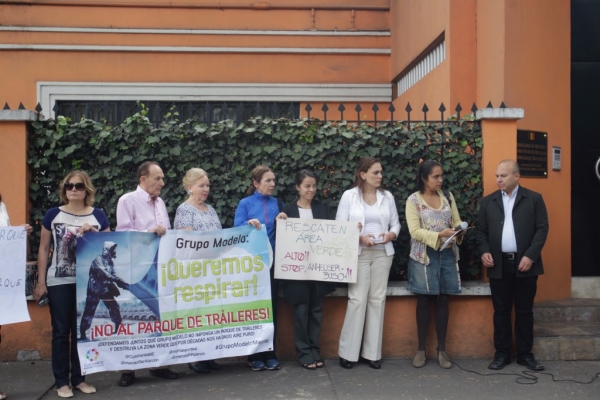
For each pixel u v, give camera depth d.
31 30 11.57
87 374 5.58
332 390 5.23
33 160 6.07
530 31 7.12
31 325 6.02
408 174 6.30
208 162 6.22
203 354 5.45
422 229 5.69
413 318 6.17
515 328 5.90
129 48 11.76
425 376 5.59
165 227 5.43
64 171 6.17
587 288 7.27
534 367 5.74
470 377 5.56
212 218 5.63
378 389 5.26
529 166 6.86
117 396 5.09
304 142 6.23
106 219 5.30
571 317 6.72
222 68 12.01
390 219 5.86
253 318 5.59
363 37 12.21
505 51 7.02
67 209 5.12
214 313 5.50
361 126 6.33
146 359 5.28
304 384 5.38
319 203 5.89
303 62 12.14
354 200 5.78
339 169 6.27
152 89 11.82
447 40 8.38
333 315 6.15
